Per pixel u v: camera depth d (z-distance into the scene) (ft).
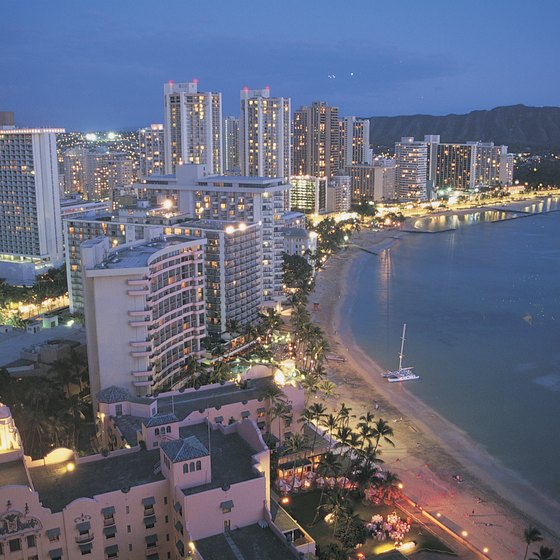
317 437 487.61
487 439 556.10
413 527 420.36
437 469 503.20
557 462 520.42
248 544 313.12
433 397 641.81
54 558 312.71
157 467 345.72
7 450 355.56
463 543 409.49
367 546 396.37
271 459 448.65
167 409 454.40
